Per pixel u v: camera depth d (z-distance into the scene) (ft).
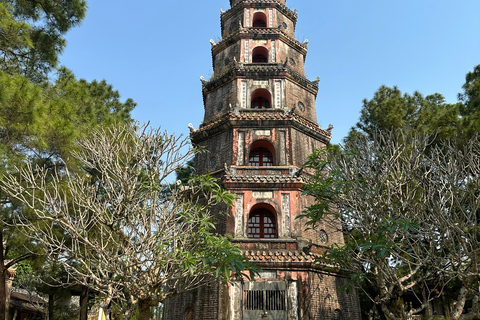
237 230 70.33
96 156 47.62
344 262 54.65
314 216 54.03
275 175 75.31
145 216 45.39
